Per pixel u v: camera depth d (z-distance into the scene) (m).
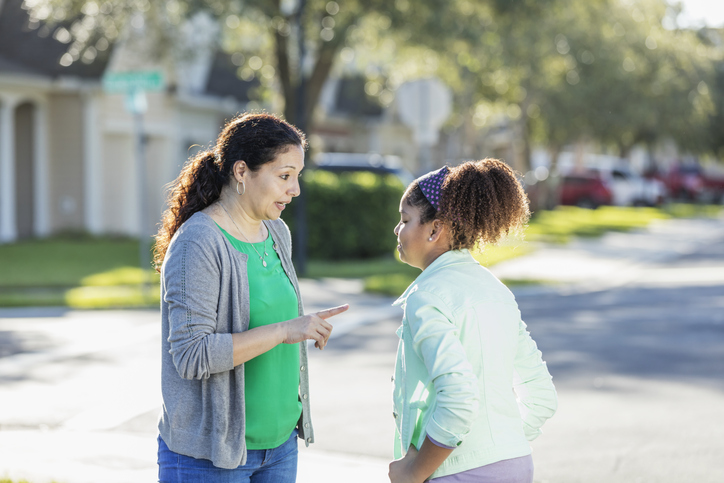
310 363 9.97
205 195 3.45
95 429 7.21
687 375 9.34
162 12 21.94
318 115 38.09
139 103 15.02
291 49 23.55
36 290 16.45
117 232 27.05
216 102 31.41
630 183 48.59
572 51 35.59
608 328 12.48
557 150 44.47
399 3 21.58
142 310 14.02
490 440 3.20
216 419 3.32
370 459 6.58
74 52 23.50
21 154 26.09
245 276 3.40
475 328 3.20
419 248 3.41
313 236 21.33
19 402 8.09
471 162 3.40
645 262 23.03
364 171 25.08
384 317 13.40
